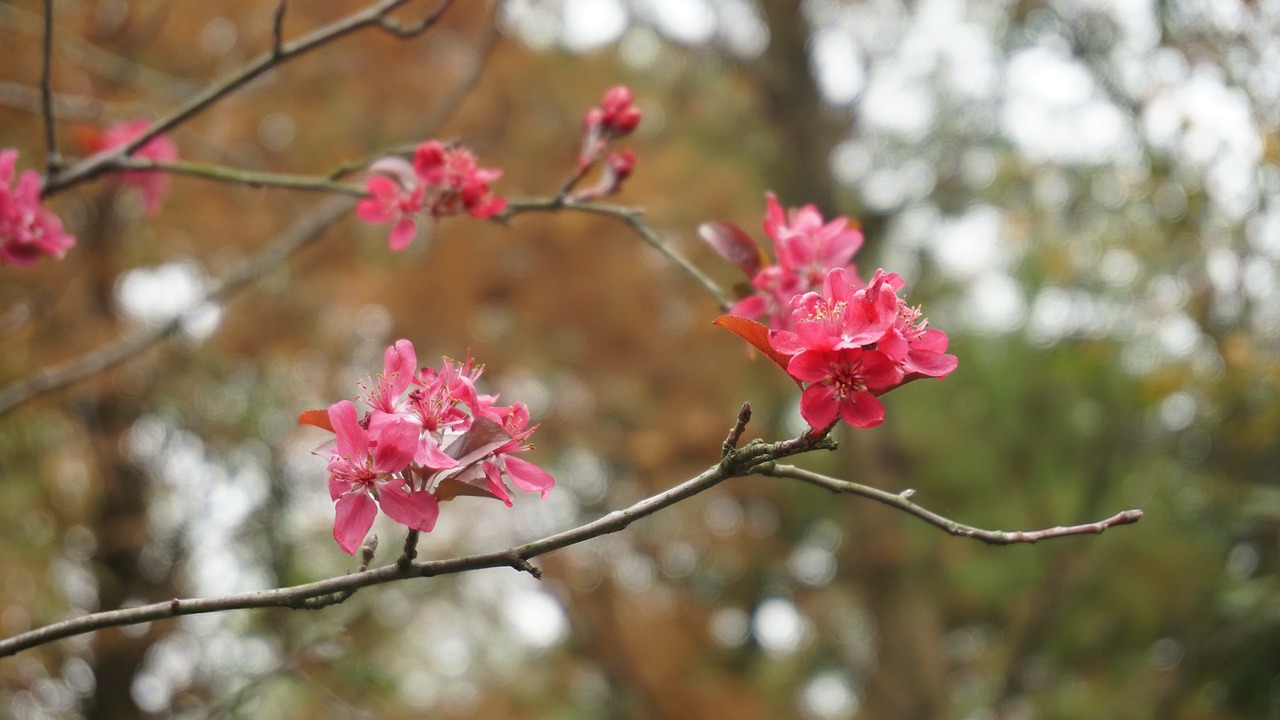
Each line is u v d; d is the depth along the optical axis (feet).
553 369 21.31
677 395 21.62
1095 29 15.92
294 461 22.08
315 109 18.04
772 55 27.91
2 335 13.71
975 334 29.30
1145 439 24.32
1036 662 27.07
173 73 17.20
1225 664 23.73
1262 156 12.69
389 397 4.78
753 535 25.49
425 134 12.50
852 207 30.55
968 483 29.01
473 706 23.08
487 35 12.76
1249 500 18.57
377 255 19.72
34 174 7.44
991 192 26.08
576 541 4.44
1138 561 25.55
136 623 4.56
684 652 23.49
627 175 7.89
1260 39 12.79
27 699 16.21
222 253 18.04
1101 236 19.10
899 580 26.73
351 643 10.15
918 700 25.82
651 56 26.08
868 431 27.63
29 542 15.96
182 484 21.49
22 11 14.34
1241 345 14.65
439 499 4.61
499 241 19.49
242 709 16.56
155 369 18.42
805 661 33.71
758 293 7.07
